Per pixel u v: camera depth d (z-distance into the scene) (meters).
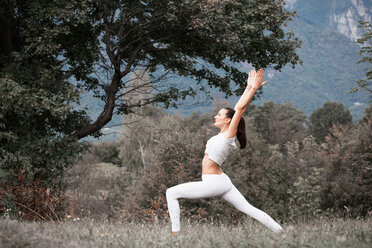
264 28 11.59
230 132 4.36
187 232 4.70
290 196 20.42
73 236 4.06
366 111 46.75
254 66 12.88
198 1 10.72
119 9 11.96
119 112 13.81
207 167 4.44
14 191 8.62
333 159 25.14
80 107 12.77
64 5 10.30
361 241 3.50
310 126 66.81
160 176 18.17
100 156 49.97
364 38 12.48
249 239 3.86
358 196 22.00
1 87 9.27
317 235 3.78
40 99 10.09
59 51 11.79
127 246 3.59
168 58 13.79
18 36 11.52
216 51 12.23
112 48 12.73
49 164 10.45
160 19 11.76
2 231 3.74
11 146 10.10
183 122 34.00
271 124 67.50
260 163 20.09
